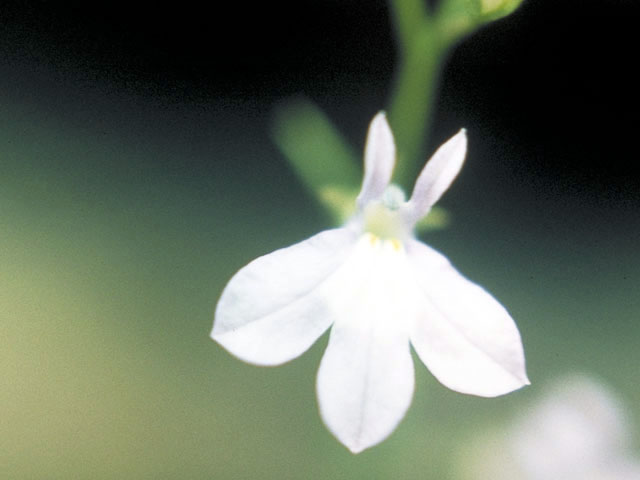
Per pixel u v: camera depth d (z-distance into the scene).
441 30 0.07
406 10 0.07
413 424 0.07
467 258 0.09
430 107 0.07
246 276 0.06
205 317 0.09
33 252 0.09
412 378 0.06
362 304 0.06
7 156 0.09
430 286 0.06
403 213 0.06
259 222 0.09
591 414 0.08
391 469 0.07
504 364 0.06
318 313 0.06
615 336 0.09
